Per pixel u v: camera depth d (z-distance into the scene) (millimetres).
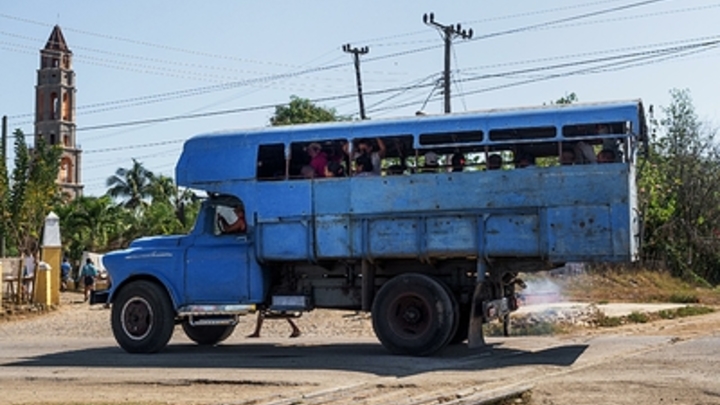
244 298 14727
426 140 13914
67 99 92500
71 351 16141
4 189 31062
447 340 13562
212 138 14891
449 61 31578
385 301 13906
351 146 14180
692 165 39156
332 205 14117
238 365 13125
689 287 33188
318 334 18641
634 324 19344
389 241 13805
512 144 13875
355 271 14711
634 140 13039
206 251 14953
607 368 11656
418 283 13727
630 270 32312
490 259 13539
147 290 15117
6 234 32250
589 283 30344
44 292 28297
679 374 10969
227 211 15086
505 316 15211
